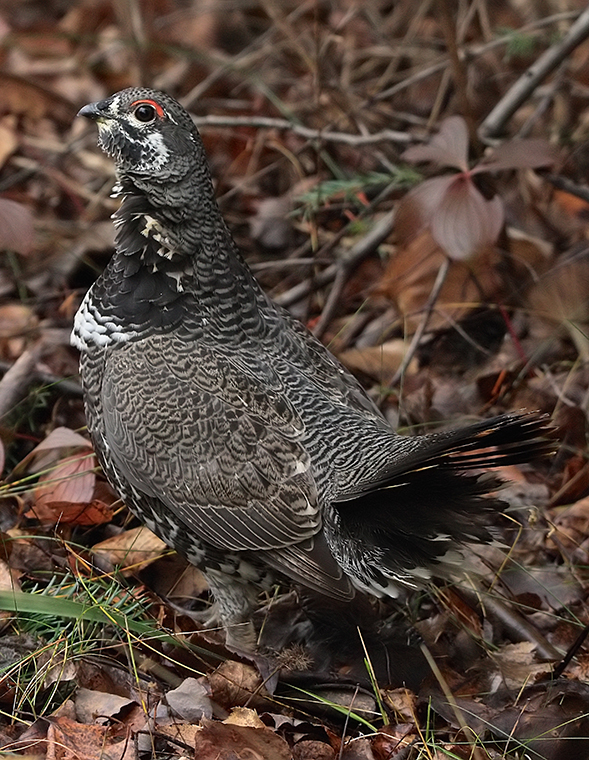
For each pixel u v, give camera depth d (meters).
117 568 7.92
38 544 8.15
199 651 7.45
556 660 7.66
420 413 9.97
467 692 7.43
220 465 7.36
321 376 8.06
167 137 7.66
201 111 14.21
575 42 10.81
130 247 7.68
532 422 6.52
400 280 10.79
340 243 11.90
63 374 10.05
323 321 10.38
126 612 7.54
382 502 7.09
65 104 14.31
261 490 7.34
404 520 7.06
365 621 7.66
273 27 14.35
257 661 7.39
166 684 7.20
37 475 8.66
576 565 8.59
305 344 8.25
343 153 12.73
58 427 9.27
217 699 7.03
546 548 8.80
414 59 14.28
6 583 7.67
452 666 7.69
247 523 7.37
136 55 13.24
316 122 12.27
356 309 11.43
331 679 7.33
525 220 11.76
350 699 7.24
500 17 14.30
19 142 13.18
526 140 9.25
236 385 7.49
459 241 8.94
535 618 8.26
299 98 13.53
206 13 15.78
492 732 6.88
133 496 7.77
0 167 12.78
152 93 7.74
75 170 12.98
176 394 7.43
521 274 10.94
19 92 13.98
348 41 14.01
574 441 9.70
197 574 8.48
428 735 6.86
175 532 7.70
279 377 7.77
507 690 7.36
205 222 7.77
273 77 14.35
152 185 7.68
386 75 13.30
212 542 7.46
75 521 8.49
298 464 7.39
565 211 11.82
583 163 12.38
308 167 12.73
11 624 7.45
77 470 8.55
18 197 12.41
